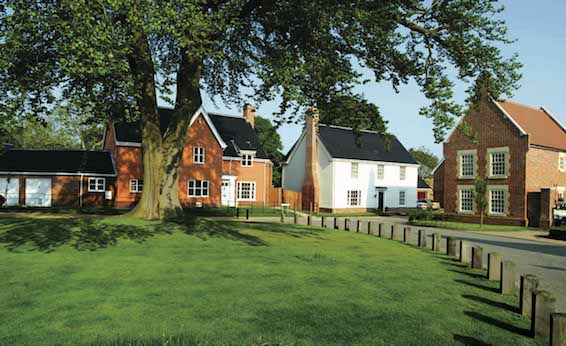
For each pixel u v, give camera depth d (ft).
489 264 35.40
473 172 117.80
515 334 22.24
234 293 27.45
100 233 49.08
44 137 202.69
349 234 65.82
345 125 58.13
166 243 46.03
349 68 53.26
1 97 38.45
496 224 111.34
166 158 60.90
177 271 33.27
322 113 56.85
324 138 154.61
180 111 61.72
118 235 48.62
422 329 22.29
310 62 50.03
